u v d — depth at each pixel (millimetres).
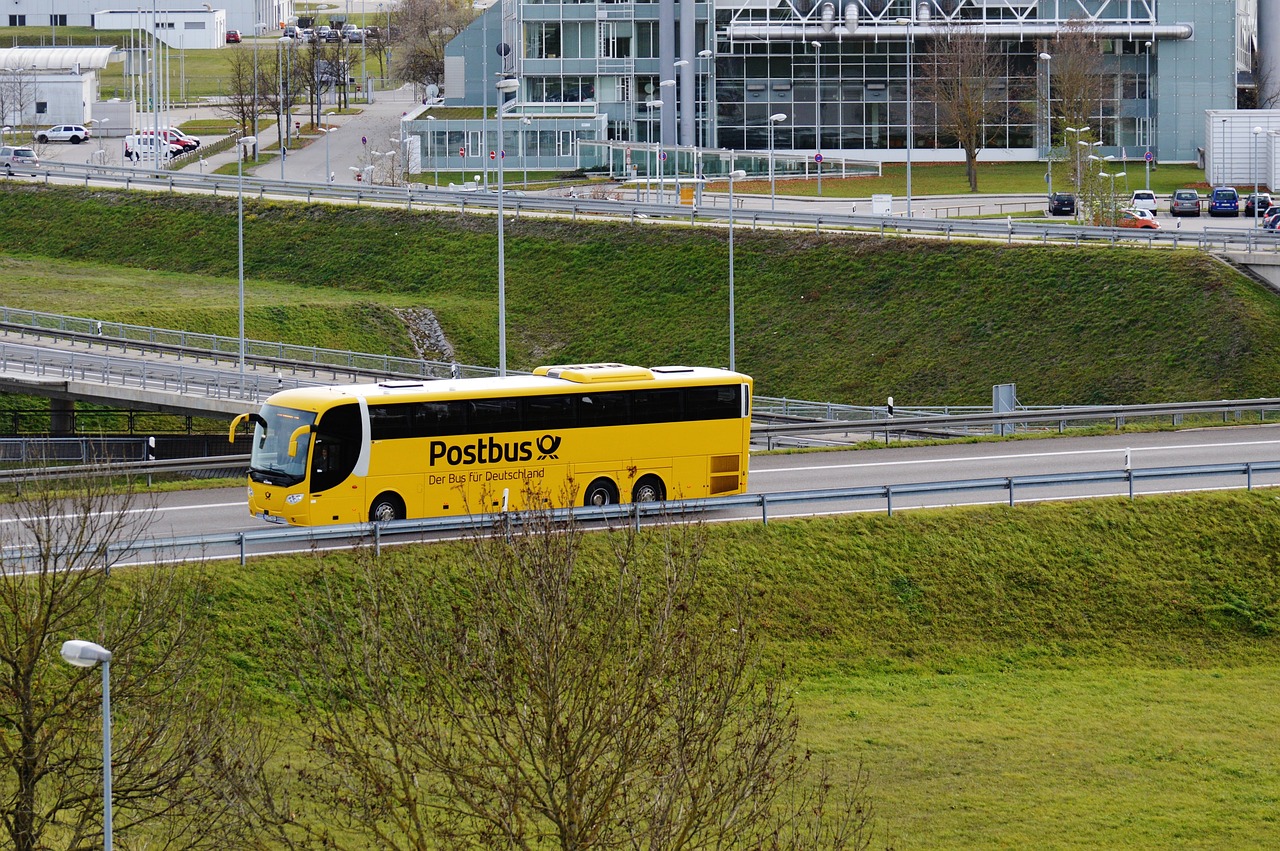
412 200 135250
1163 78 179625
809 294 114562
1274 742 49375
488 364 113938
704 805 34312
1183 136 181000
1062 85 169375
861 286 114000
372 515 56125
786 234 120875
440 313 118562
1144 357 101312
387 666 37688
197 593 43344
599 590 45031
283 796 37156
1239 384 97062
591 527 56438
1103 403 99000
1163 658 56375
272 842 38406
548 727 33562
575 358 113750
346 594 50719
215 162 181750
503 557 37562
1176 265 107062
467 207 133625
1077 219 133750
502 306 82188
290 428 56000
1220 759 48062
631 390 59656
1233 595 58969
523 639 34562
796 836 36969
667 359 111938
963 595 57500
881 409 90812
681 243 122438
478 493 57469
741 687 50719
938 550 58719
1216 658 56594
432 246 128250
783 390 107000
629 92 173375
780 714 48969
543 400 58281
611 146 161375
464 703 35312
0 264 128250
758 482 66125
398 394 56344
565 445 58625
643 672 35500
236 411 86625
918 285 112438
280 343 100312
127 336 102625
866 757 47562
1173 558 60094
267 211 135625
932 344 107312
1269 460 68938
